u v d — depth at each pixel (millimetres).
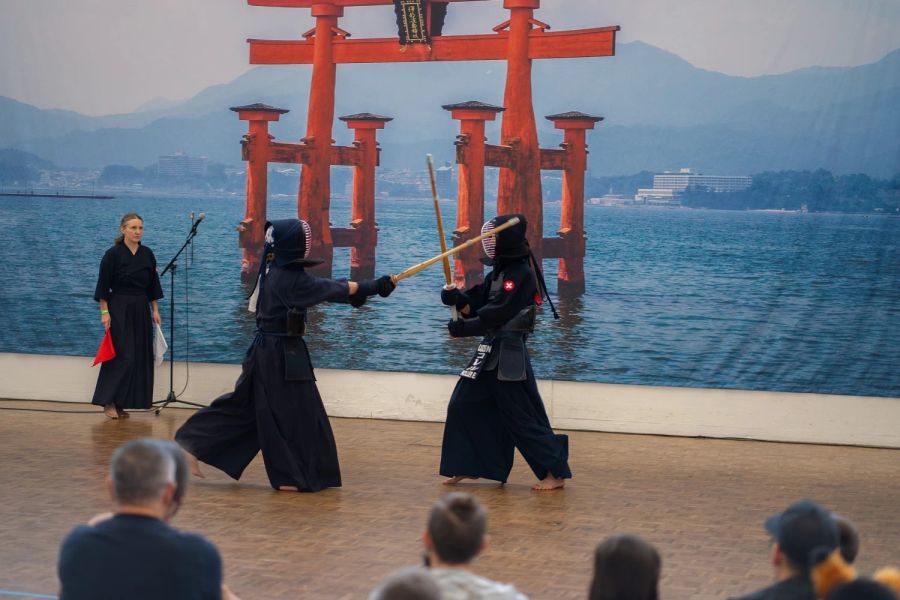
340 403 10086
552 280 9773
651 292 9539
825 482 7961
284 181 10328
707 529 6660
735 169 9422
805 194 9250
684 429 9477
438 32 9945
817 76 9242
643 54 9609
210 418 7582
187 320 10352
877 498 7535
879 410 9133
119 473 3453
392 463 8391
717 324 9414
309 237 7570
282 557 5930
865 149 9125
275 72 10336
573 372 9672
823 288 9211
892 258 9062
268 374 7414
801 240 9250
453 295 7680
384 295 7621
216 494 7371
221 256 10391
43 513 6746
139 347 10008
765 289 9320
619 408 9578
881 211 9086
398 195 10070
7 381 10773
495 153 9891
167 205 10508
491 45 9875
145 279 10062
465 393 7699
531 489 7695
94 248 10602
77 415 10086
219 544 6172
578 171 9727
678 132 9516
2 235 10711
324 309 10031
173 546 3389
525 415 7621
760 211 9344
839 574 2902
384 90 10094
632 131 9625
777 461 8633
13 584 5387
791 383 9273
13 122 10758
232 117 10430
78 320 10609
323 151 10234
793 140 9289
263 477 7965
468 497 3457
